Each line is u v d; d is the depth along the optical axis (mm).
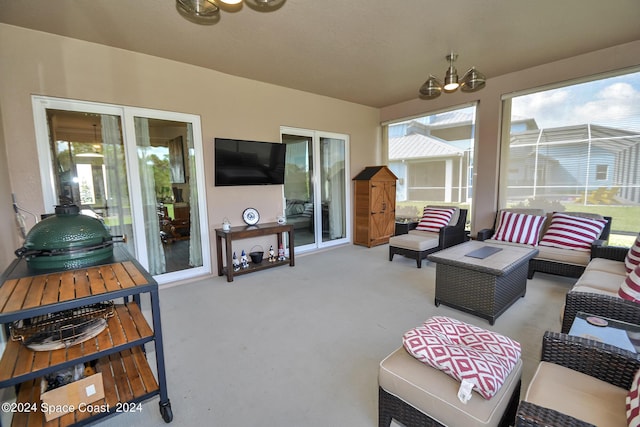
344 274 3846
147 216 3441
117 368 1658
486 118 4402
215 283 3578
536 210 3807
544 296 2988
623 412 983
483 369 1135
